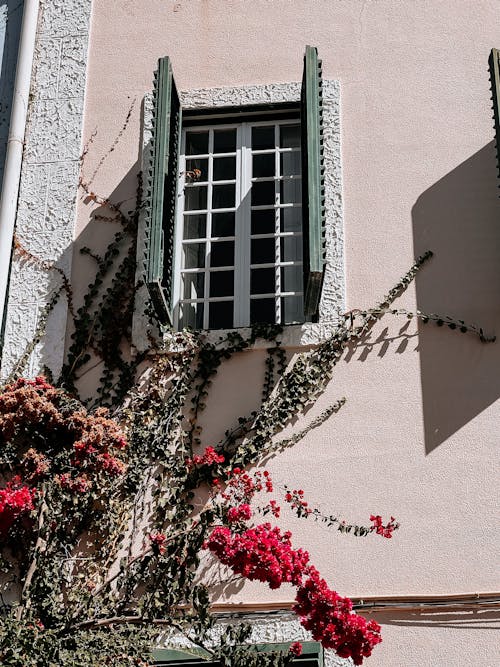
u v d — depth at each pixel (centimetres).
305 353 754
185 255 831
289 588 689
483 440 719
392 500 705
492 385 736
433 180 804
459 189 800
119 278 791
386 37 860
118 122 852
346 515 703
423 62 848
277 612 681
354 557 691
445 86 838
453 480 708
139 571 686
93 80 870
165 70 802
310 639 672
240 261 809
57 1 901
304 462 723
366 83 844
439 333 754
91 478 714
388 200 800
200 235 850
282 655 638
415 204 797
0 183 862
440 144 816
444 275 772
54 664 608
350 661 666
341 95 841
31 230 817
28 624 629
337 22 870
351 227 793
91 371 766
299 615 626
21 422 736
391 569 686
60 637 627
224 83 857
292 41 867
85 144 845
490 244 779
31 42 874
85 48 880
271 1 882
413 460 716
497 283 766
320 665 664
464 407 730
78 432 726
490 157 809
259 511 709
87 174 834
